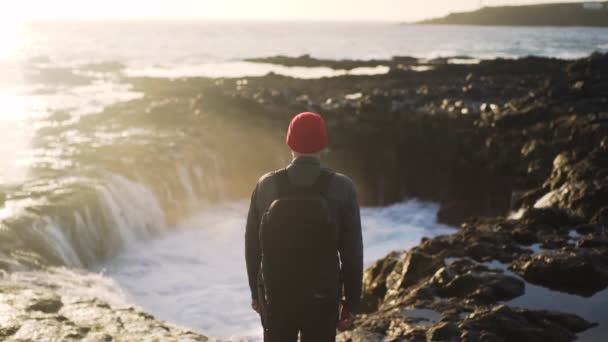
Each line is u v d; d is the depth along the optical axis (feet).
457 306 21.93
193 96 128.77
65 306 20.30
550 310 21.56
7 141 73.61
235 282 44.57
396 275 29.66
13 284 25.14
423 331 19.66
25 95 131.64
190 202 68.80
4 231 40.34
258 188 9.30
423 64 260.83
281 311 8.92
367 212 77.10
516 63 213.25
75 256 45.09
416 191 83.82
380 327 20.84
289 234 8.66
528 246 29.14
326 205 8.80
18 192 49.93
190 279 44.75
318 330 9.04
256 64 265.54
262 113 92.99
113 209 53.26
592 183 38.75
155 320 19.84
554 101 94.12
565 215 32.78
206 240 57.06
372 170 85.46
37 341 16.37
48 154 66.59
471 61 277.85
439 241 30.30
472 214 72.59
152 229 58.23
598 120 68.49
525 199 48.98
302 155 9.18
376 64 258.78
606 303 21.93
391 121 87.71
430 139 83.61
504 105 108.06
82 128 85.15
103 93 141.08
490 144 76.89
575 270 23.85
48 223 44.06
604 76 119.55
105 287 37.24
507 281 23.63
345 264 9.25
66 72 189.06
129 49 376.89
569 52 360.07
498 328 19.30
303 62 268.62
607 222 32.86
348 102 109.29
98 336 17.28
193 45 456.45
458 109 96.99
